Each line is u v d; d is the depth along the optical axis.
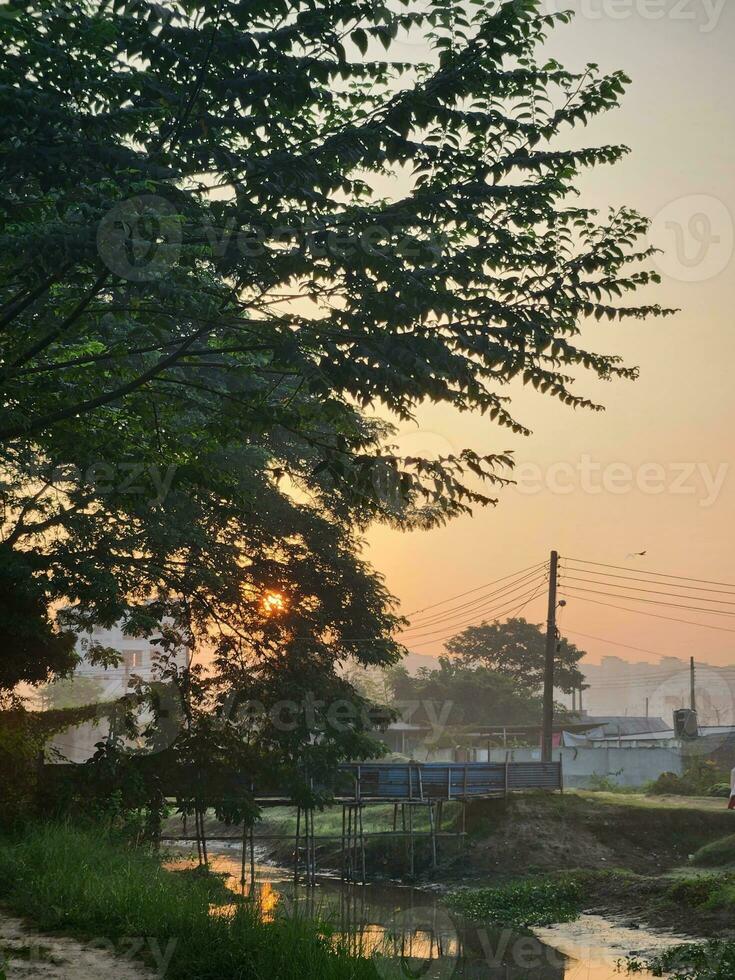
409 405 12.53
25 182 11.74
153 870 16.31
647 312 12.70
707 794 45.44
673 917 22.28
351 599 30.86
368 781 36.09
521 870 32.91
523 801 37.62
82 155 10.90
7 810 21.98
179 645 29.11
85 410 13.65
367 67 11.89
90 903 12.43
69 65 10.91
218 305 12.66
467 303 12.41
